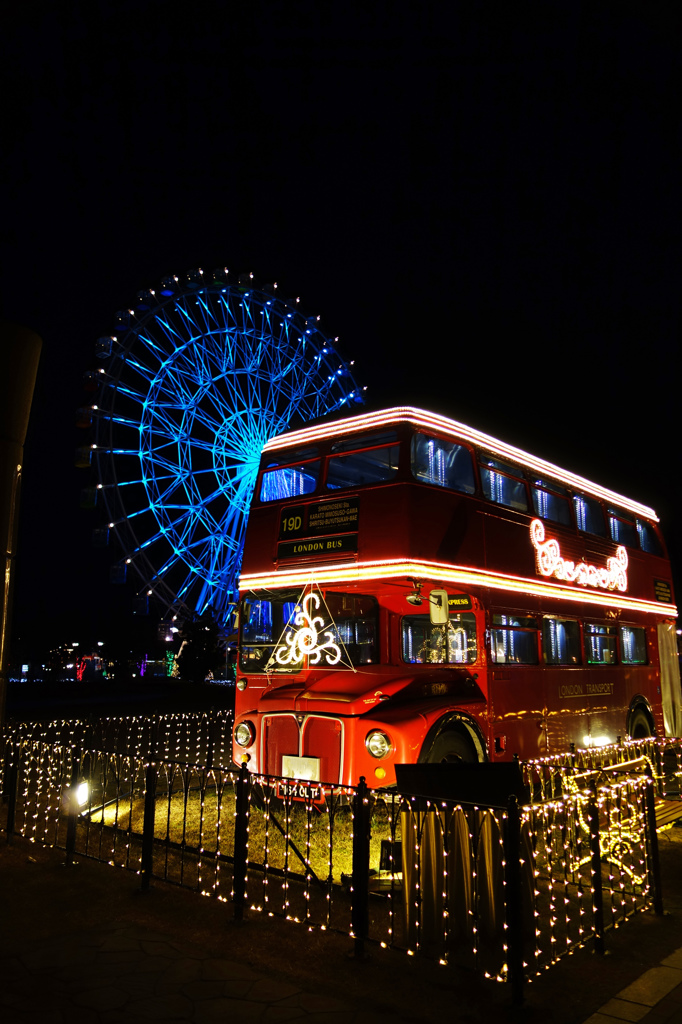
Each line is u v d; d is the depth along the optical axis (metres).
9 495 10.00
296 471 10.27
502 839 5.61
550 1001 4.75
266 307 30.83
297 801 8.86
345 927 5.91
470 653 9.55
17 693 37.97
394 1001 4.71
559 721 10.98
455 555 9.20
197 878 7.09
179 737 19.80
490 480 10.39
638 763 12.57
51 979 4.93
